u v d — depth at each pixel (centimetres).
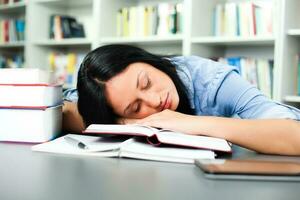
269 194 44
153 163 63
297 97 194
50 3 303
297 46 213
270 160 66
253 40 207
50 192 44
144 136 74
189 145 68
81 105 99
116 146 68
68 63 287
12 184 47
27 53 299
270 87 211
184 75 111
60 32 295
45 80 88
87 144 73
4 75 85
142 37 242
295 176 50
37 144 83
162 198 42
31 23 296
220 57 246
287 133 73
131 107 94
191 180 50
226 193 44
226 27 224
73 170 57
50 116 89
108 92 93
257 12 212
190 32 221
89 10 306
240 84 103
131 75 93
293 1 206
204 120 78
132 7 257
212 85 108
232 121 77
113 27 268
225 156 71
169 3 266
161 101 95
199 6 228
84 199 41
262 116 89
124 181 50
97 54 95
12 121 86
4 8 319
